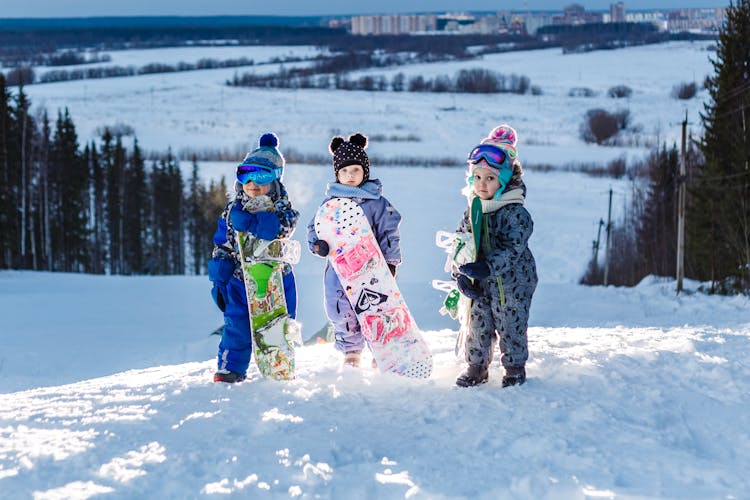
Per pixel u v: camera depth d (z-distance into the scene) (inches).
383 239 203.8
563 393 171.3
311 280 908.0
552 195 2817.4
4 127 1674.5
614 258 1294.3
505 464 133.0
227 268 195.9
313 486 124.1
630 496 119.4
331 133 5162.4
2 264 1612.9
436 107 6318.9
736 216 948.6
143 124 5526.6
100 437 147.9
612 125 4662.9
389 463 132.8
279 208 197.5
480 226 178.2
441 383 185.8
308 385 184.7
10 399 193.2
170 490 123.0
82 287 986.7
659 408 161.2
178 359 506.9
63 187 2118.6
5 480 126.5
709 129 1036.5
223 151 4323.3
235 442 143.6
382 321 194.1
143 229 2445.9
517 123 5467.5
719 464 132.4
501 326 180.5
